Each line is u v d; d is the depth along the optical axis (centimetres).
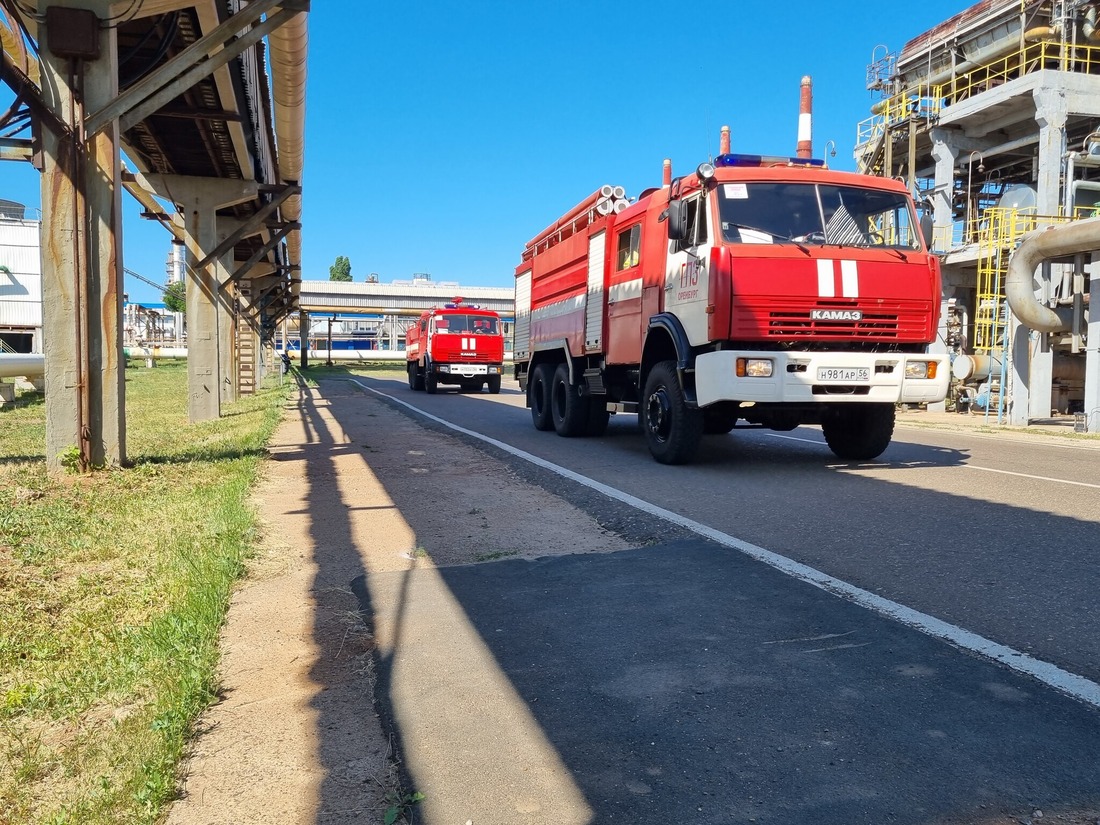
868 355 817
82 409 798
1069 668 333
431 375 2730
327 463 964
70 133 770
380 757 280
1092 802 242
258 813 248
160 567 483
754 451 1073
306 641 388
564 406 1273
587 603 438
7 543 537
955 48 2442
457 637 392
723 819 239
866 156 2750
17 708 313
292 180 1739
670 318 902
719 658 357
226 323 2080
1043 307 1597
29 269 4541
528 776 267
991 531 577
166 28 975
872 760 268
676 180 906
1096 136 2123
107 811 245
